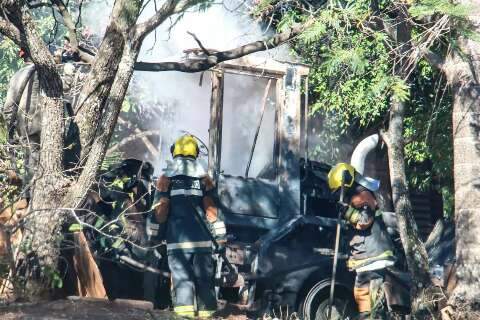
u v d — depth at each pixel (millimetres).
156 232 25234
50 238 22469
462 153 27672
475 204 27219
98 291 22766
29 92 25078
